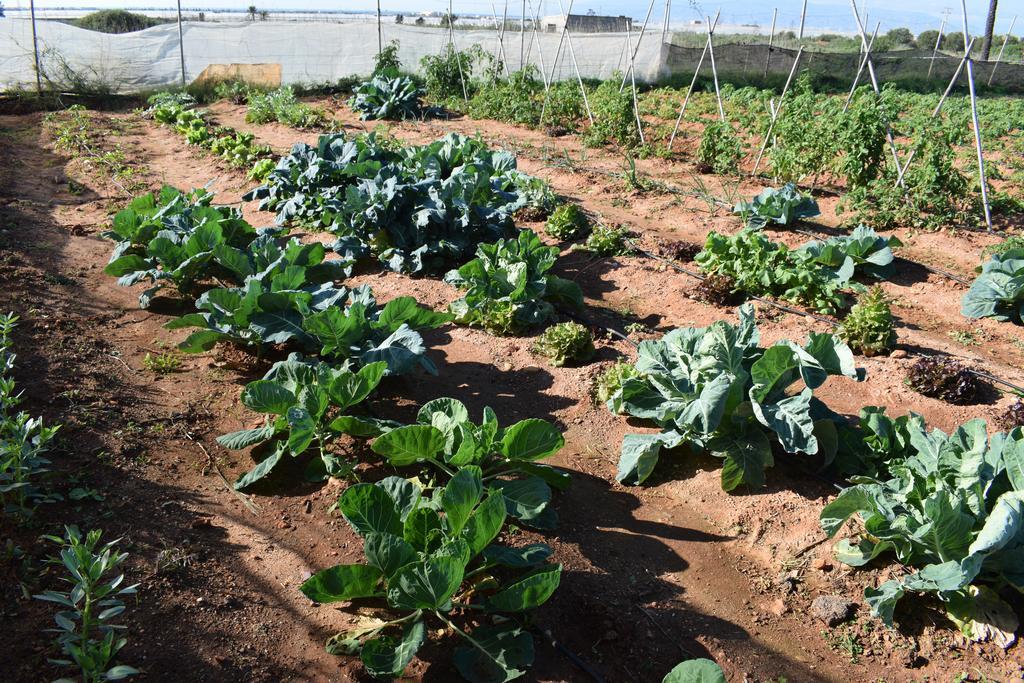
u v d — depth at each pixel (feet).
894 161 44.06
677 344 19.80
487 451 16.79
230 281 30.17
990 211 40.70
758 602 15.25
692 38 144.77
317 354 23.04
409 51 96.12
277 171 39.11
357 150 37.60
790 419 17.56
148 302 26.78
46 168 48.70
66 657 12.42
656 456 18.38
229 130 60.13
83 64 80.79
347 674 12.98
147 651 12.86
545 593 13.07
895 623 14.67
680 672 11.85
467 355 25.08
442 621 14.06
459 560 12.81
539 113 67.41
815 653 14.12
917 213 37.86
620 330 27.30
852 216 38.60
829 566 15.84
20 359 22.16
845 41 172.55
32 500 16.01
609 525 17.26
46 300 26.91
